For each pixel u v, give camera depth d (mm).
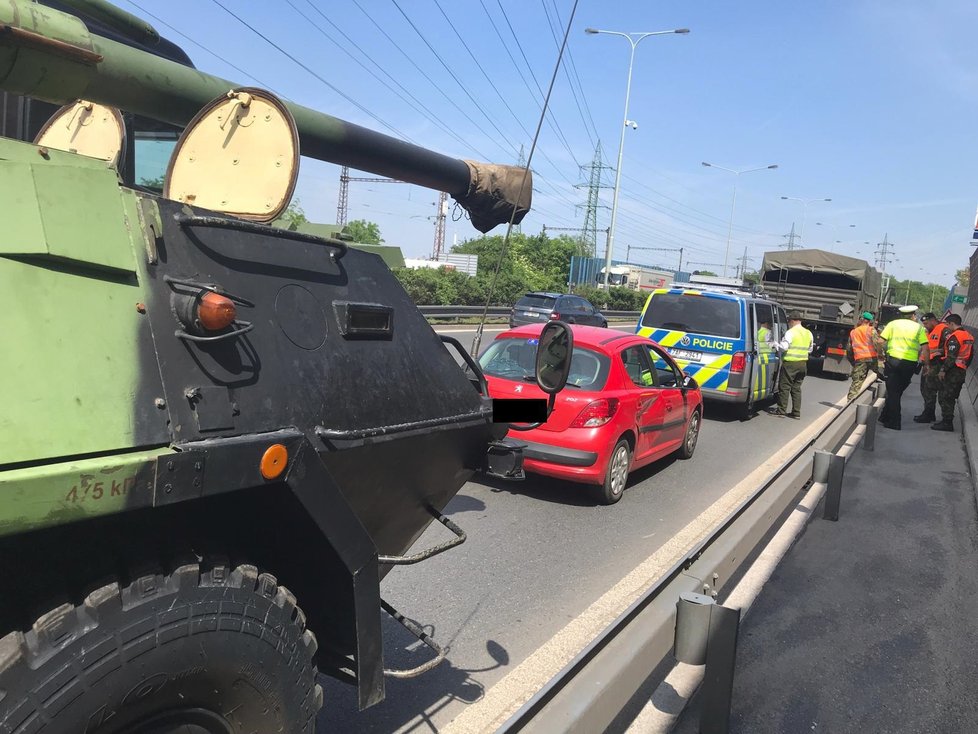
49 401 1557
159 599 1724
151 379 1747
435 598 4820
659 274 71625
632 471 7844
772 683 4070
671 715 3600
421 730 3340
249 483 1867
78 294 1682
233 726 1936
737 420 12836
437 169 3684
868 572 5863
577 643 4258
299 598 2416
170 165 2844
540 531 6242
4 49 2010
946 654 4527
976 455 10414
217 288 1965
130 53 2553
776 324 14664
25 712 1498
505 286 32500
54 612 1593
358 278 2490
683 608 3160
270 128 2652
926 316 15430
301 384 2127
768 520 5148
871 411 10867
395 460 2508
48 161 1832
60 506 1506
